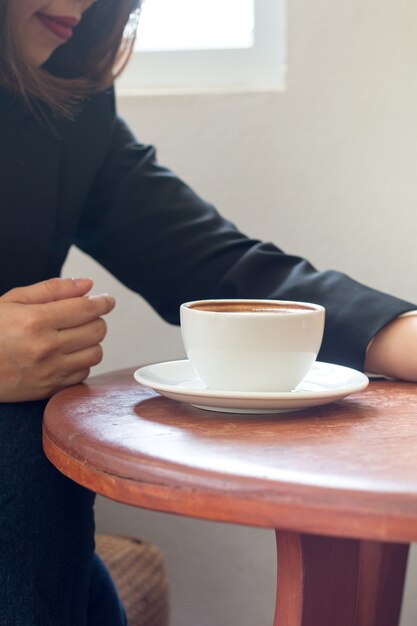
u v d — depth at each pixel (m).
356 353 1.09
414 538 0.70
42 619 1.01
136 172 1.36
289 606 0.87
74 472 0.83
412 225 1.50
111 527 1.67
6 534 1.02
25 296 1.07
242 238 1.30
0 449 1.04
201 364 0.93
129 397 1.00
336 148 1.51
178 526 1.65
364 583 1.10
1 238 1.23
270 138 1.53
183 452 0.80
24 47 1.19
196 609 1.66
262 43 1.60
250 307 0.96
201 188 1.55
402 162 1.49
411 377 1.07
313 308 0.94
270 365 0.91
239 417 0.91
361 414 0.92
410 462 0.78
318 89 1.50
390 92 1.48
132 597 1.41
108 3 1.27
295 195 1.53
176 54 1.63
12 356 1.03
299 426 0.88
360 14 1.48
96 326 1.07
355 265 1.52
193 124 1.55
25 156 1.24
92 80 1.31
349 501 0.72
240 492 0.74
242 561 1.63
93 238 1.37
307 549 0.86
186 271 1.29
